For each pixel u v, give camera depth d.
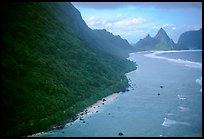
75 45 136.50
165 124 81.12
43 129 77.94
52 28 133.38
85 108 96.38
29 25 121.81
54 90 96.19
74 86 106.00
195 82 138.00
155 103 101.69
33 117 81.44
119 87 121.00
